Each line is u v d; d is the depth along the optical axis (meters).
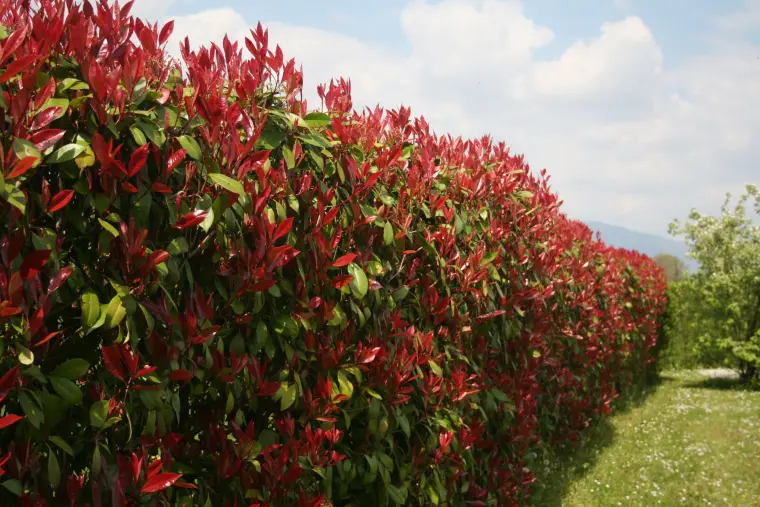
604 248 9.64
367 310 3.17
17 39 1.67
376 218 3.23
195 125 2.31
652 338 12.65
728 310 13.96
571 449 7.45
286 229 2.42
